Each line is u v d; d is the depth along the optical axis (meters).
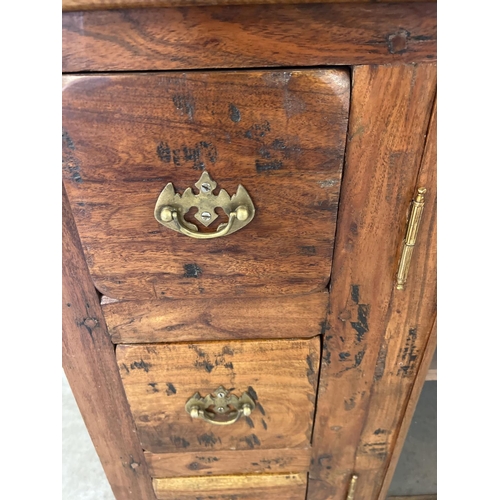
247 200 0.38
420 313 0.47
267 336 0.49
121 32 0.31
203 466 0.63
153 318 0.47
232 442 0.59
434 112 0.35
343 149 0.36
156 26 0.31
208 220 0.39
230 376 0.52
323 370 0.52
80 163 0.36
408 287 0.45
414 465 0.91
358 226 0.41
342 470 0.65
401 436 0.60
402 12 0.31
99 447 0.60
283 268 0.42
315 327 0.48
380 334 0.49
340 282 0.44
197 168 0.36
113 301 0.45
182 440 0.59
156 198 0.37
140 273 0.42
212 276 0.43
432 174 0.38
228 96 0.33
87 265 0.42
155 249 0.41
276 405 0.55
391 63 0.33
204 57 0.32
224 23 0.31
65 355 0.50
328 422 0.58
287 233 0.40
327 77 0.33
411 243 0.41
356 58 0.32
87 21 0.31
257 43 0.32
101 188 0.37
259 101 0.33
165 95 0.33
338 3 0.31
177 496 0.67
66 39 0.31
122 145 0.35
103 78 0.32
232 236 0.40
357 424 0.58
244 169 0.36
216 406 0.54
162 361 0.50
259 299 0.46
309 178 0.37
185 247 0.41
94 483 0.96
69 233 0.40
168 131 0.34
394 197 0.39
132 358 0.50
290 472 0.65
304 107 0.33
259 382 0.52
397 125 0.35
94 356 0.50
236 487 0.66
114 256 0.41
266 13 0.31
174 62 0.32
